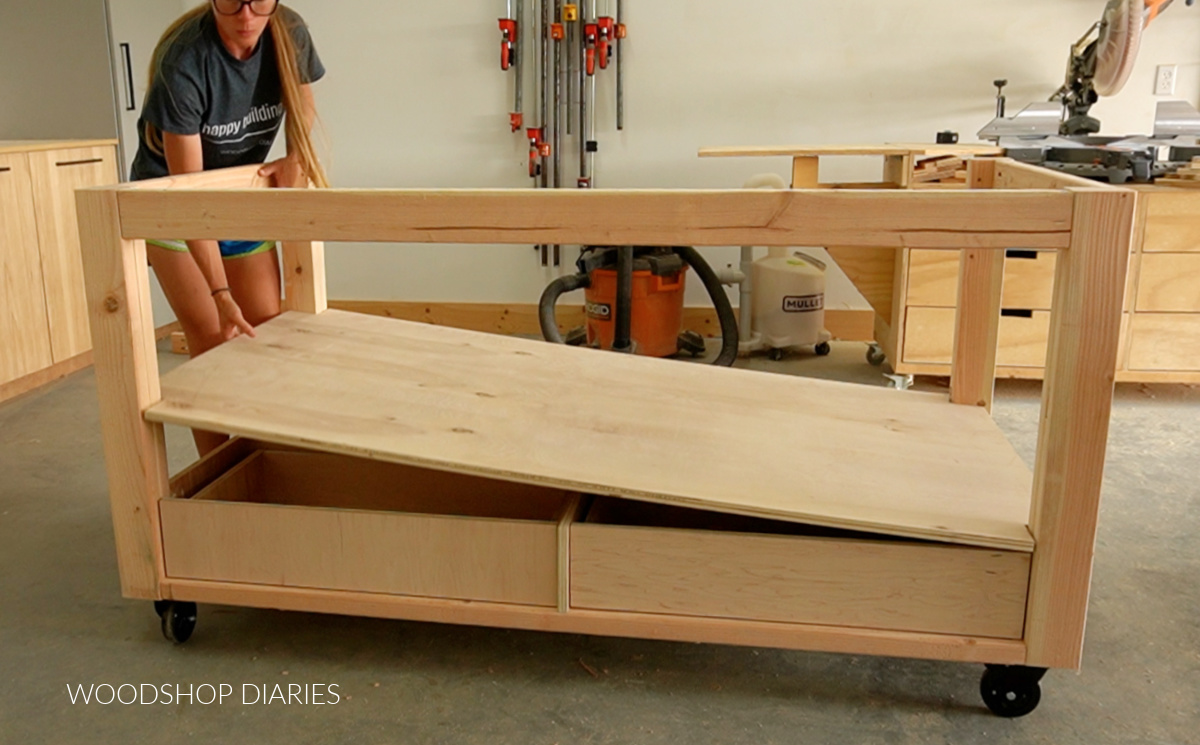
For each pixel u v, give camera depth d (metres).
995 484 1.55
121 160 3.66
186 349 3.68
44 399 3.13
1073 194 1.26
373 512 1.53
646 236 1.36
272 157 4.07
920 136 3.73
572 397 1.80
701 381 1.95
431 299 4.11
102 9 3.54
